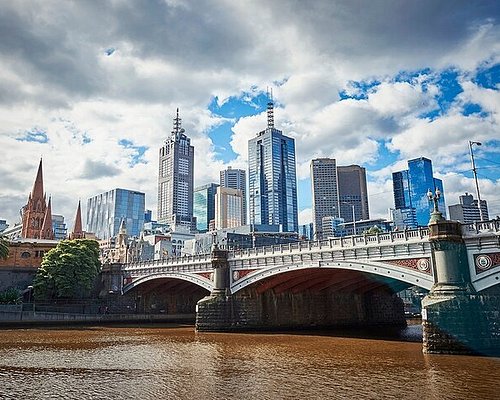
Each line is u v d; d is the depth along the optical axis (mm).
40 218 164875
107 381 34375
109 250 194500
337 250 58094
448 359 41250
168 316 102500
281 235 172625
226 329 74125
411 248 49812
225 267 77062
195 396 29438
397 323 92938
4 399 28766
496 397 28297
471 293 44000
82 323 92750
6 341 61344
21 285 112500
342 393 29750
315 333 73000
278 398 28609
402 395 29000
